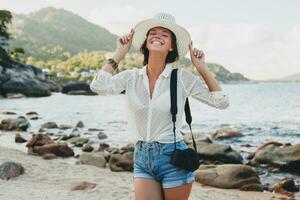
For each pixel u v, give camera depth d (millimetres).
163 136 3570
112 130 20500
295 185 9453
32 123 23359
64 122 24391
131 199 7328
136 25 3725
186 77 3639
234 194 8500
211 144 12508
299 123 25031
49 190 7801
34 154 12594
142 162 3650
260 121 26625
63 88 66000
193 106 43219
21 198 7184
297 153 11344
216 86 3645
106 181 8961
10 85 53094
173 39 3727
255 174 9359
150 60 3654
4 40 79750
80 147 15164
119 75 3725
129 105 3646
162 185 3633
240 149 14820
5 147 13680
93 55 190375
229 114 32969
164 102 3531
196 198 7867
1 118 25766
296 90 133000
